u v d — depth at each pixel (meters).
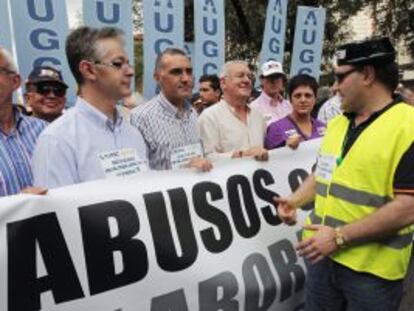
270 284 2.98
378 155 2.27
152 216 2.62
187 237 2.73
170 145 3.34
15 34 4.49
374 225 2.25
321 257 2.35
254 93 7.30
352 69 2.35
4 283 2.15
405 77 17.27
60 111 4.00
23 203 2.23
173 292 2.63
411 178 2.21
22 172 2.80
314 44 8.00
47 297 2.25
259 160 3.20
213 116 4.09
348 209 2.38
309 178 2.91
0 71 2.68
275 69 5.61
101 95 2.62
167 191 2.72
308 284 2.70
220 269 2.80
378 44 2.32
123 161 2.68
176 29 5.70
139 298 2.51
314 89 4.28
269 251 3.04
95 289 2.38
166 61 3.30
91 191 2.44
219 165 3.00
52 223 2.30
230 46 16.73
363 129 2.37
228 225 2.92
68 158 2.48
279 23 7.56
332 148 2.52
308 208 3.28
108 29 2.60
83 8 4.94
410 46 17.66
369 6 17.59
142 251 2.54
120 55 2.57
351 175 2.37
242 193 3.04
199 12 6.30
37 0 4.55
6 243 2.17
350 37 17.14
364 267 2.38
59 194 2.34
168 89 3.32
